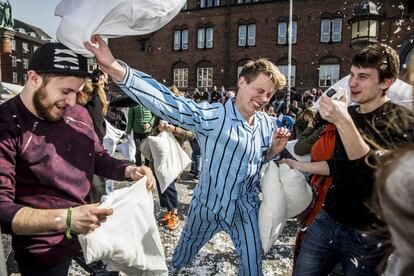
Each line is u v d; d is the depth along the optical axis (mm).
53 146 1642
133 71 1921
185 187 6547
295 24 25922
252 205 2395
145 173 1968
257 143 2301
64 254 1718
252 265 2324
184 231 2602
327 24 25078
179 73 30047
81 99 2955
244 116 2246
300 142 3186
